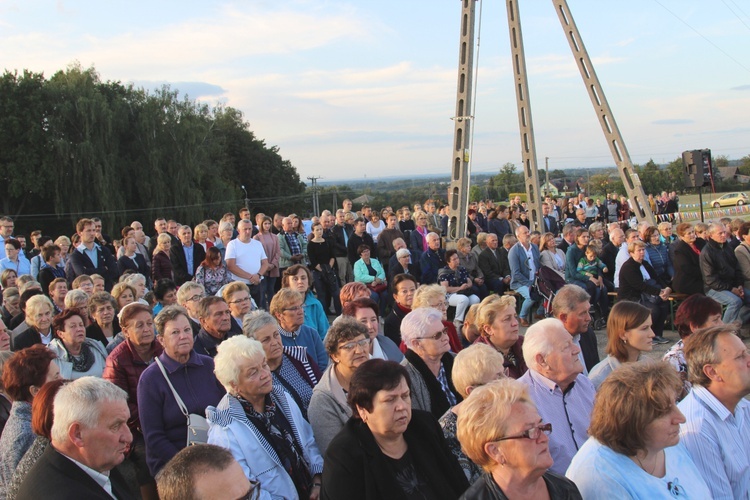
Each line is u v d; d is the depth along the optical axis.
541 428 2.48
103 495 3.05
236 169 57.78
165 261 10.52
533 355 3.82
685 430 3.31
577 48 18.67
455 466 3.14
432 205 18.05
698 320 4.70
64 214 37.41
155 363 4.55
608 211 25.39
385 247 13.39
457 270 11.19
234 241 10.22
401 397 3.02
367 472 2.96
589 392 3.93
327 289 12.41
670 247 11.45
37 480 2.99
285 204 54.19
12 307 8.23
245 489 2.31
